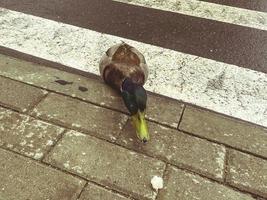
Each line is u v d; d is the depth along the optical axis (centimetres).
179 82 67
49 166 48
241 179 49
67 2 91
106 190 46
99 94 62
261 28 84
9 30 78
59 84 63
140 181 47
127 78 55
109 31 80
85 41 76
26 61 69
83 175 47
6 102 58
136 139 53
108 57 61
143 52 74
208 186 47
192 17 88
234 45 78
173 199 45
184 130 56
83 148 51
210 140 54
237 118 60
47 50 73
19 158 49
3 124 54
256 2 95
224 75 69
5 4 87
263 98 64
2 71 65
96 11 88
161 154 51
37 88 62
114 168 49
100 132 54
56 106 58
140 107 51
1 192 44
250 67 72
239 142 54
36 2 89
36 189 45
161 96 64
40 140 52
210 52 76
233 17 88
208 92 65
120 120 57
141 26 83
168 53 75
